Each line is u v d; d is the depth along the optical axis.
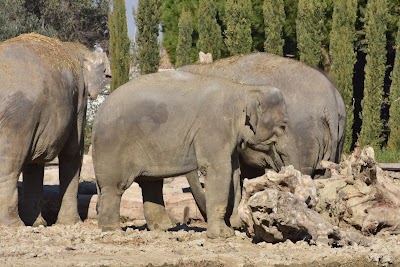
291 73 24.66
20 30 61.47
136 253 19.69
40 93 24.77
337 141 25.02
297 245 20.62
